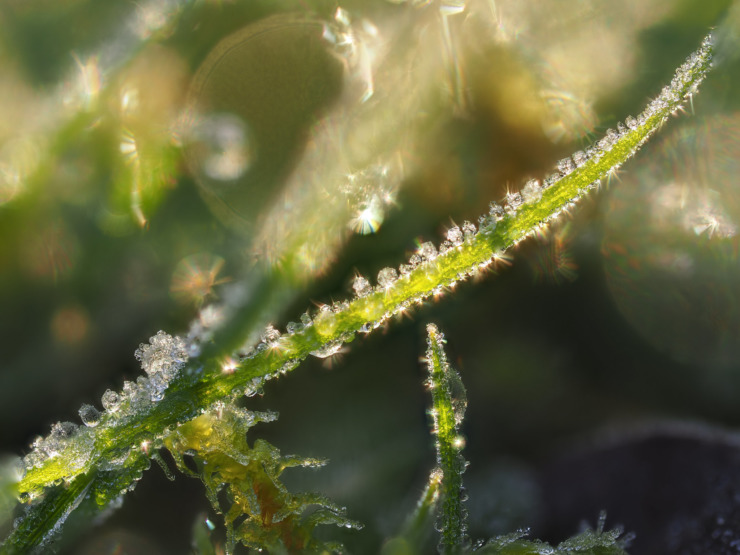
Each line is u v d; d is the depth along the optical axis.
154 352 0.15
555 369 0.16
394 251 0.16
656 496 0.16
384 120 0.16
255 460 0.15
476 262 0.16
